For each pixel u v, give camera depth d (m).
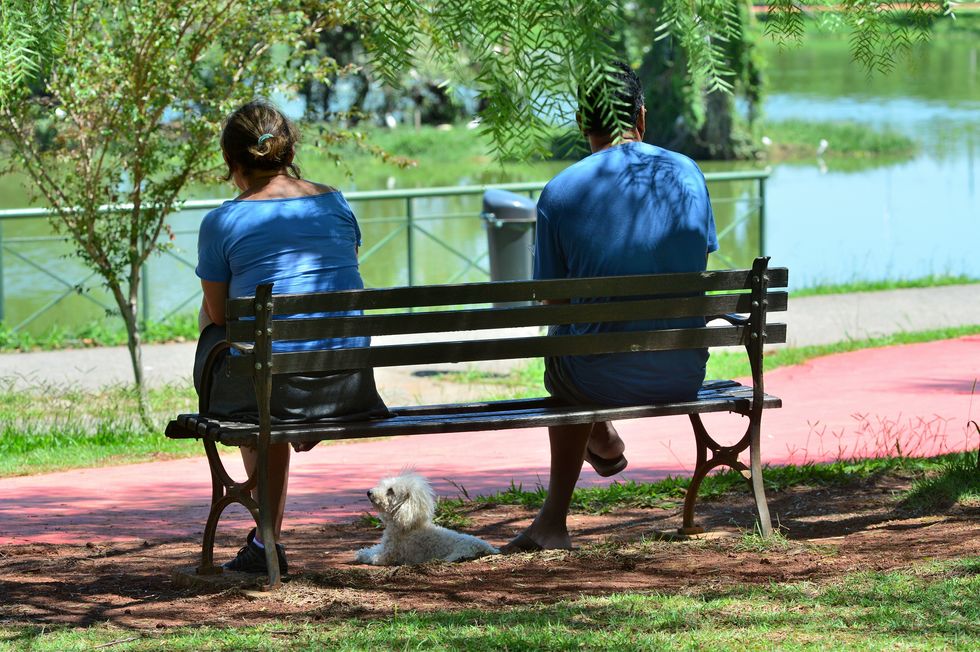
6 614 8.99
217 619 8.73
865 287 36.78
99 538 12.58
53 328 30.61
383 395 23.45
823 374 24.52
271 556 9.48
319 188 10.19
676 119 93.31
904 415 19.86
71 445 19.62
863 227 53.50
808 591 8.85
